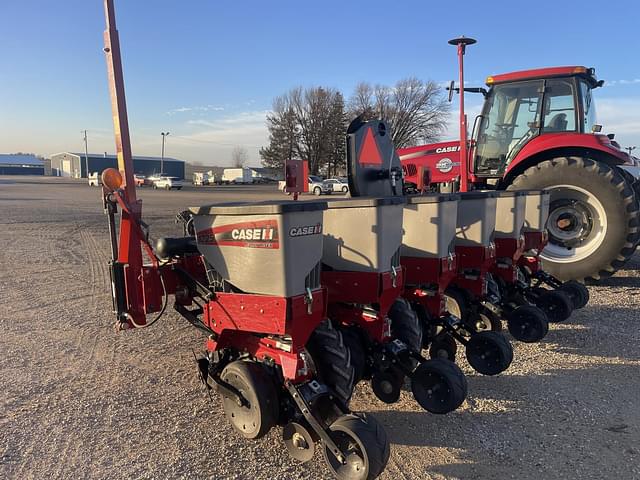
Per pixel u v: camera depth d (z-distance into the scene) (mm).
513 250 4773
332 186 37812
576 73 7336
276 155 63688
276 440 3012
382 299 3070
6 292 6414
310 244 2619
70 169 96625
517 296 4914
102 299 6109
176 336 4840
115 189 3023
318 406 2656
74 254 9195
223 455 2846
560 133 7348
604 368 4125
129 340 4711
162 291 3154
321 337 2936
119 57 3082
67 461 2762
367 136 3957
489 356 3814
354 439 2379
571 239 6887
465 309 4449
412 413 3387
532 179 6961
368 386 3801
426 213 3598
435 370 3039
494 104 8086
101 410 3348
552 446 2979
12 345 4547
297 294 2584
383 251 3018
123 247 3109
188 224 3426
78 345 4570
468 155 8469
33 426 3131
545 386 3793
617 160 6996
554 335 4922
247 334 2902
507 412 3395
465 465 2797
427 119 56500
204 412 3338
